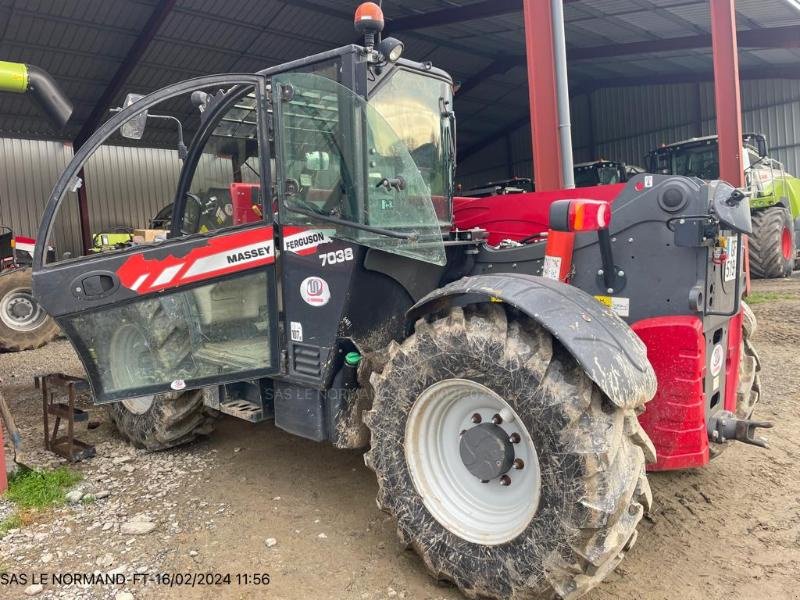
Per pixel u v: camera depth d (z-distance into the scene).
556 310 2.18
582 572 2.08
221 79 2.97
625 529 2.09
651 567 2.58
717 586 2.44
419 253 2.65
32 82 2.76
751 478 3.39
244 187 3.21
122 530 2.99
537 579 2.13
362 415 2.94
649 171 12.41
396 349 2.54
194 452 4.04
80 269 3.04
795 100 16.64
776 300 8.70
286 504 3.24
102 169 16.97
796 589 2.41
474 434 2.35
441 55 16.14
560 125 4.29
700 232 2.47
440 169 3.22
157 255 3.09
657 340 2.57
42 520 3.13
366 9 2.74
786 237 11.84
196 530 2.99
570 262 2.81
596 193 3.41
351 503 3.24
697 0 10.45
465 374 2.31
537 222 3.63
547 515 2.11
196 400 3.86
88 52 12.38
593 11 11.34
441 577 2.46
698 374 2.53
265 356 3.06
